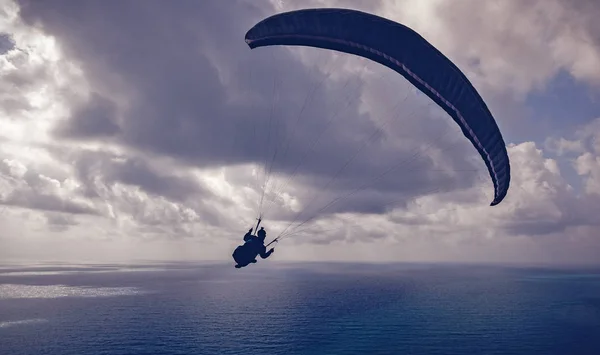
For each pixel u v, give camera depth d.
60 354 81.44
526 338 104.12
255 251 17.38
